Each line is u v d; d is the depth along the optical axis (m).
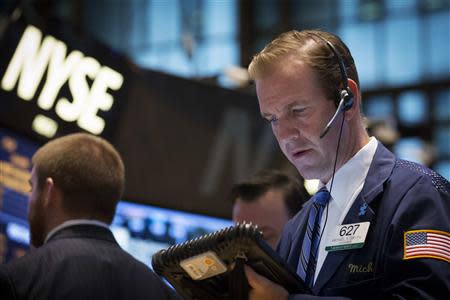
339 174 1.61
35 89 3.43
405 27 9.09
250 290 1.46
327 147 1.59
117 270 1.86
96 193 2.02
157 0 9.32
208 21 9.20
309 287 1.55
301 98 1.58
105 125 3.68
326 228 1.60
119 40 9.22
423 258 1.40
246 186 2.46
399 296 1.39
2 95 3.33
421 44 9.03
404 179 1.54
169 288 1.96
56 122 3.50
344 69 1.60
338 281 1.50
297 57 1.60
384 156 1.62
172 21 9.21
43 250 1.83
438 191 1.51
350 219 1.55
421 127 8.92
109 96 3.69
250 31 9.10
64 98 3.53
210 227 3.98
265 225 2.42
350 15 9.20
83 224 1.96
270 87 1.60
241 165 4.11
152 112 3.94
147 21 9.27
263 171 2.54
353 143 1.63
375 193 1.54
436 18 9.01
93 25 9.19
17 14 3.39
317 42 1.63
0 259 3.25
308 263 1.60
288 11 9.15
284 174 2.52
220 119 4.12
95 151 2.06
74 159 2.02
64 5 9.11
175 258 1.45
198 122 4.06
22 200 3.39
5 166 3.32
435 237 1.43
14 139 3.38
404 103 9.02
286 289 1.48
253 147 4.16
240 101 4.19
